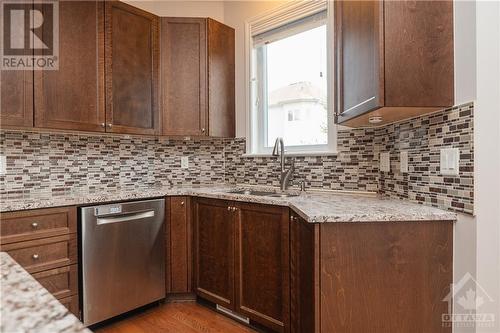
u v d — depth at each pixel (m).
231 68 3.02
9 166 2.18
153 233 2.39
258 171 2.87
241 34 3.01
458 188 1.36
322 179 2.41
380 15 1.39
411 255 1.38
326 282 1.37
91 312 2.05
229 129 2.99
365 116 1.67
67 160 2.47
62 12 2.15
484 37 1.27
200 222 2.47
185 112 2.76
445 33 1.41
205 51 2.79
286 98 2.77
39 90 2.04
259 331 2.10
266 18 2.81
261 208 2.04
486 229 1.26
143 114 2.59
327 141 2.47
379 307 1.38
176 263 2.52
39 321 0.45
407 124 1.77
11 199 1.99
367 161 2.20
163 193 2.46
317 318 1.37
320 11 2.47
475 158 1.26
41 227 1.87
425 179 1.60
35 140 2.31
